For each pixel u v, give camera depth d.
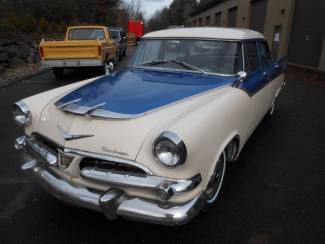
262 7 17.70
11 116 5.71
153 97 2.69
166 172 2.16
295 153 4.27
